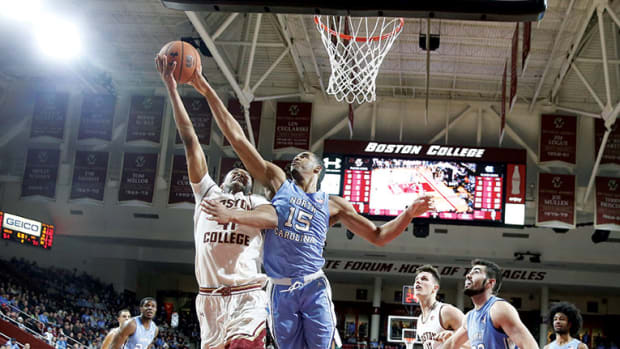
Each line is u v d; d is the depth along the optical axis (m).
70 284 28.86
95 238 29.03
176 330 33.88
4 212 26.50
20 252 27.58
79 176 24.19
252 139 21.64
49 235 27.11
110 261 32.41
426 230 21.97
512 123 23.72
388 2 4.83
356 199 21.20
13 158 25.61
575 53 19.95
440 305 6.67
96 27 20.92
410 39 19.59
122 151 25.14
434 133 23.94
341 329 35.44
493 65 21.14
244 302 4.29
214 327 4.32
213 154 24.61
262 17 19.17
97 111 24.38
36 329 22.30
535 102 23.25
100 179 24.09
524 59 15.75
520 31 18.62
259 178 4.34
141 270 34.69
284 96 23.25
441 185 21.09
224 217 3.69
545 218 21.95
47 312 25.11
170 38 21.23
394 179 21.27
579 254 27.20
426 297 6.80
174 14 19.45
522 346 4.68
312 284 3.90
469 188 21.02
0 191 26.48
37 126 24.55
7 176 25.64
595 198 21.66
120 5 19.38
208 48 18.45
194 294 36.41
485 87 22.88
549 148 22.48
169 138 24.81
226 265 4.33
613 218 21.44
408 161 21.41
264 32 20.34
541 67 20.95
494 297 5.01
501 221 20.64
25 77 25.03
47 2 18.98
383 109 24.19
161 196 25.28
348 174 21.42
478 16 4.87
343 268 31.20
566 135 22.53
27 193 24.30
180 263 31.42
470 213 20.81
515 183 20.91
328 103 24.17
